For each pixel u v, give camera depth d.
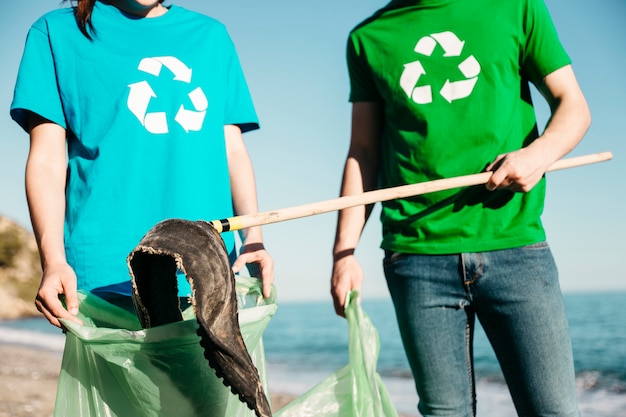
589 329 21.03
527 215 2.89
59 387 2.37
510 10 2.95
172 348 2.21
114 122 2.54
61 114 2.56
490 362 13.18
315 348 21.47
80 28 2.59
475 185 2.91
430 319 2.95
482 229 2.89
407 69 3.01
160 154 2.57
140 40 2.65
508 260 2.85
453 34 2.97
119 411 2.33
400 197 2.78
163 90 2.60
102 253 2.49
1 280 28.28
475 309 2.97
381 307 41.81
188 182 2.58
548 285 2.85
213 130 2.69
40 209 2.44
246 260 2.64
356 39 3.17
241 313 2.38
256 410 2.04
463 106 2.92
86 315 2.41
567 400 2.83
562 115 2.89
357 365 2.76
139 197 2.53
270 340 24.39
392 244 3.05
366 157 3.25
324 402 2.72
